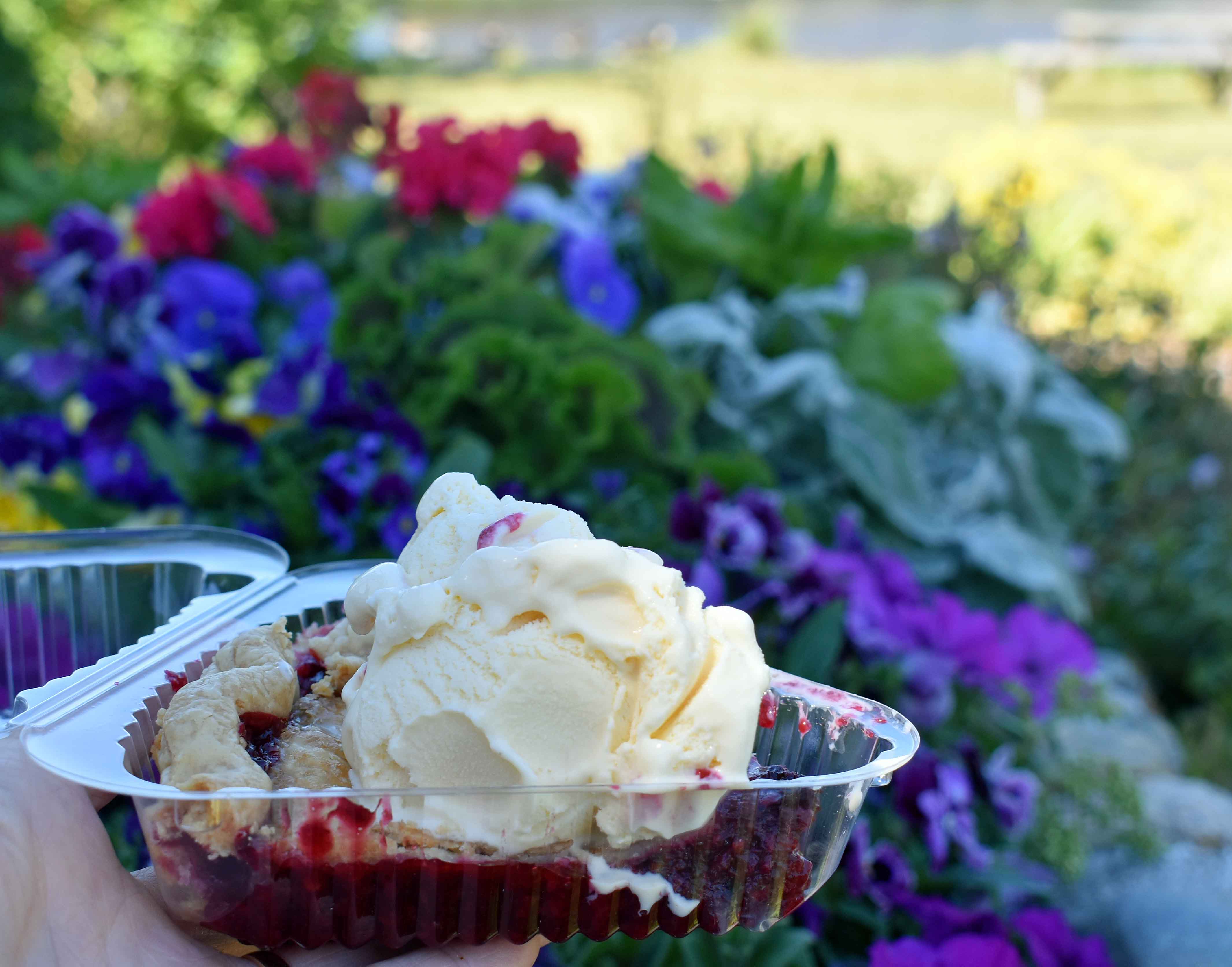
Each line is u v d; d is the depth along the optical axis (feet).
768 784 1.10
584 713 1.15
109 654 1.72
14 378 2.57
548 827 1.10
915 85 10.35
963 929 1.94
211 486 2.13
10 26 5.35
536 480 2.22
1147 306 3.60
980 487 2.64
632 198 2.88
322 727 1.28
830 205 2.70
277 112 4.44
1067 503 2.93
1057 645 2.18
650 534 2.13
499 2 13.84
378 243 2.49
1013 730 2.21
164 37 6.28
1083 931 2.17
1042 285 3.56
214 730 1.15
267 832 1.07
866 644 2.04
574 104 7.50
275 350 2.48
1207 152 7.86
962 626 2.07
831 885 1.96
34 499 2.11
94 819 1.31
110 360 2.45
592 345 2.27
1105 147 5.38
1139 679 2.79
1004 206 3.52
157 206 2.58
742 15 12.16
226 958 1.26
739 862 1.15
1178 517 3.18
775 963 1.83
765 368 2.53
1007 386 2.76
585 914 1.15
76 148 5.77
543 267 2.71
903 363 2.60
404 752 1.15
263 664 1.30
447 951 1.19
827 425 2.50
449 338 2.28
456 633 1.17
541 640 1.15
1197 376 3.44
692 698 1.15
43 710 1.22
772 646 2.06
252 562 1.71
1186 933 2.10
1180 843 2.33
